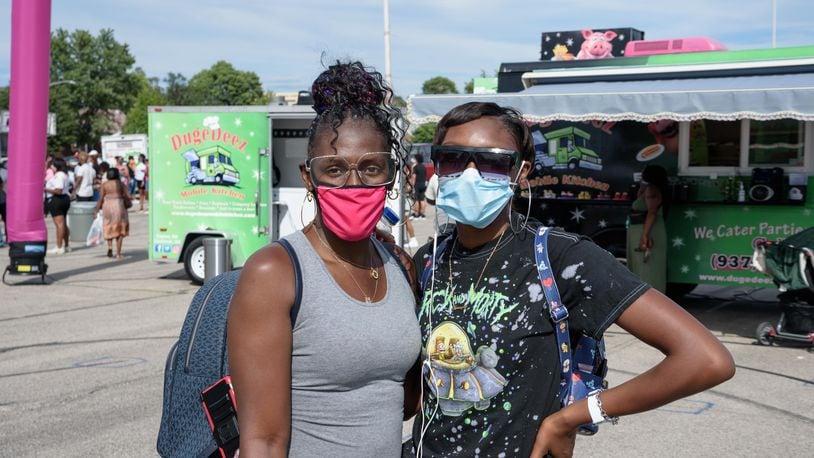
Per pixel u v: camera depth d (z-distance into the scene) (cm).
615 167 1029
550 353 210
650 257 921
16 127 1168
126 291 1127
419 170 2216
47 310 984
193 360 237
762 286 925
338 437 203
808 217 899
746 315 942
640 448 504
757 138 938
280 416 195
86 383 653
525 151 234
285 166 1166
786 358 734
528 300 211
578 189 1052
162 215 1157
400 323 213
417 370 232
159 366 708
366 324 205
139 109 8356
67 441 514
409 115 863
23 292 1120
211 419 217
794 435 527
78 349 775
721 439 519
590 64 1020
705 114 766
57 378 669
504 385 211
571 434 209
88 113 9119
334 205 208
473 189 217
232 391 216
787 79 823
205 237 1146
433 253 231
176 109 1137
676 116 778
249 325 195
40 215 1192
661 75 925
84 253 1611
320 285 203
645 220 923
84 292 1120
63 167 1645
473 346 213
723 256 942
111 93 9025
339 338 200
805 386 642
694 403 599
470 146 222
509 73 1080
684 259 960
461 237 228
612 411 201
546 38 1135
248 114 1111
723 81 852
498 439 210
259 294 196
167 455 238
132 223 2333
